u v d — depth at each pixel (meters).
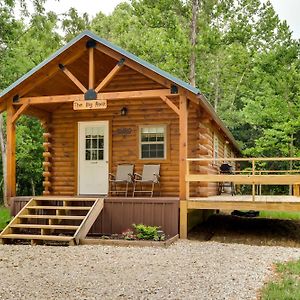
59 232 11.43
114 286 6.02
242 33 23.23
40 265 7.48
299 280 6.39
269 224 14.57
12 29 20.42
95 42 11.77
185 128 11.11
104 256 8.31
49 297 5.50
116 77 14.04
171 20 21.92
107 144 13.98
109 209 11.20
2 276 6.66
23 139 24.16
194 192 13.38
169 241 9.86
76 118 14.30
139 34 25.08
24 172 25.92
